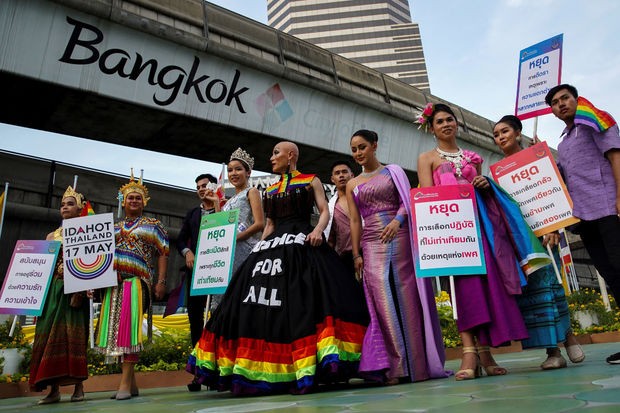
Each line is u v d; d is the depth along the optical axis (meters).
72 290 3.48
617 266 2.74
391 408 1.56
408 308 2.96
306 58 15.95
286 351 2.76
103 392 4.83
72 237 3.62
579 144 2.99
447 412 1.36
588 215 2.85
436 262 2.71
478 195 2.88
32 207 10.93
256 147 15.88
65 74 11.35
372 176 3.31
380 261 3.05
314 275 2.96
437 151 3.19
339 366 2.70
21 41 10.71
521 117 3.86
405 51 92.81
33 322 8.68
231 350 2.85
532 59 3.87
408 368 2.80
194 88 13.25
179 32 12.48
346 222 3.98
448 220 2.78
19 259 3.67
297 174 3.49
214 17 13.82
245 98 14.28
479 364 2.73
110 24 11.65
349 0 95.62
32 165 11.32
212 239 3.66
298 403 2.02
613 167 2.76
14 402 3.88
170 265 13.20
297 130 15.63
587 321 9.34
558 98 3.08
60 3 10.88
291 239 3.13
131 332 3.46
